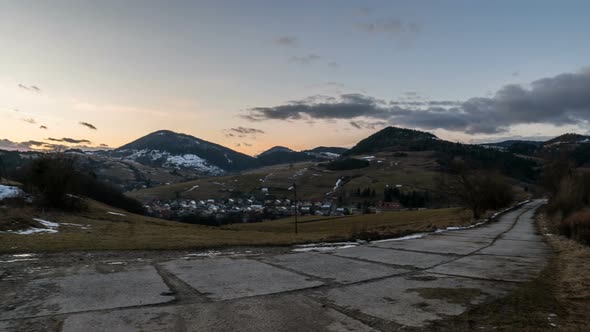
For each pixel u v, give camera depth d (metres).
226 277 10.60
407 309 7.39
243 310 7.37
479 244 18.84
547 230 29.08
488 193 58.12
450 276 10.62
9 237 19.27
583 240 18.19
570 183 43.16
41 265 12.60
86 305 7.71
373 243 19.20
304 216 113.44
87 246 17.12
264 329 6.27
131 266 12.52
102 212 52.38
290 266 12.40
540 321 6.41
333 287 9.33
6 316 6.99
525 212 62.16
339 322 6.63
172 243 18.77
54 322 6.65
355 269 11.77
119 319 6.81
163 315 7.04
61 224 31.33
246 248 17.62
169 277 10.62
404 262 13.09
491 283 9.64
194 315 7.05
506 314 6.89
